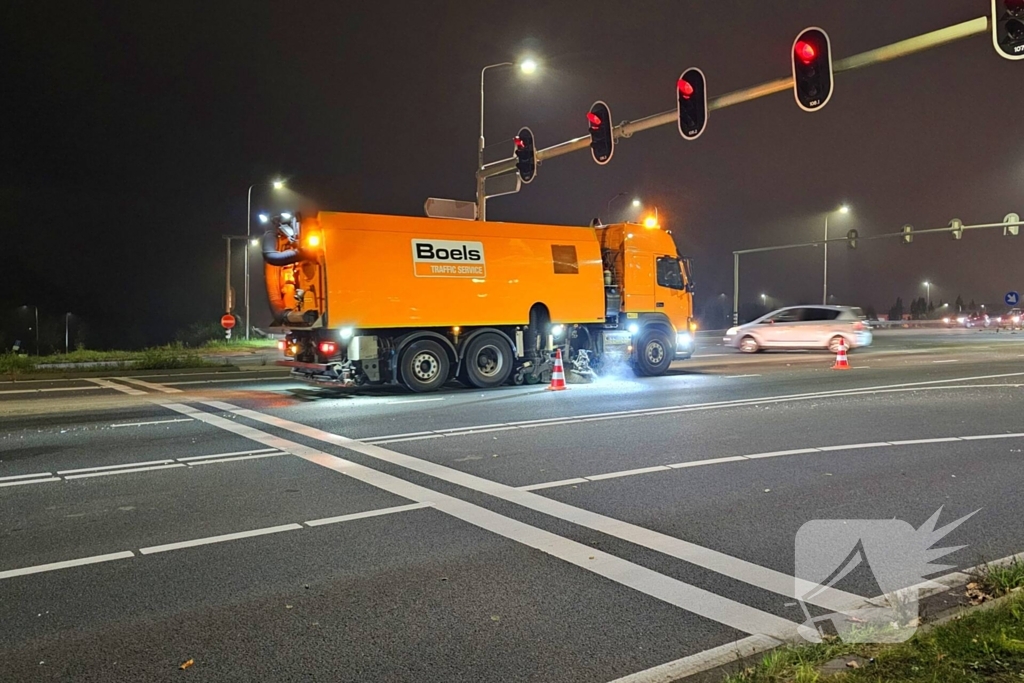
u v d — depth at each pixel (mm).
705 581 5047
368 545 5789
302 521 6402
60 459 8891
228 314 39406
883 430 10680
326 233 14312
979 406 13016
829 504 6898
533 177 19453
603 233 18781
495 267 16016
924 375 18484
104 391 16156
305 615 4523
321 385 14922
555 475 8016
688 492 7320
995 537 5957
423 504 6910
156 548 5730
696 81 14703
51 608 4641
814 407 12914
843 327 27781
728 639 4172
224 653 4047
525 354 16469
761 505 6867
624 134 16641
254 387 16938
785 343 28422
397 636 4242
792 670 3586
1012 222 33406
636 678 3744
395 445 9664
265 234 15461
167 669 3867
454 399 14188
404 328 15141
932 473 8078
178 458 8922
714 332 54375
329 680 3754
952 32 11523
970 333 51500
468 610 4590
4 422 11734
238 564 5387
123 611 4594
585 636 4230
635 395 14625
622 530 6145
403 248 15031
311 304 14719
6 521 6418
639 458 8852
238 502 6988
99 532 6121
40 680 3758
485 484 7637
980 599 4582
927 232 36438
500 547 5738
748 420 11547
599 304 17422
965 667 3490
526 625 4375
